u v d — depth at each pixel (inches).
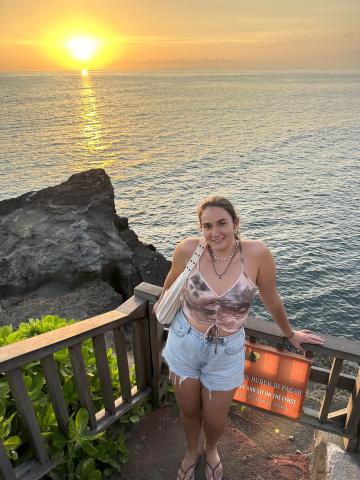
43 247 547.5
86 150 3398.1
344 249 1293.1
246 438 135.2
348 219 1599.4
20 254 534.9
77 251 548.7
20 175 2536.9
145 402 144.9
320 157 3002.0
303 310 948.6
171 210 1777.8
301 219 1609.3
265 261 90.8
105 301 437.1
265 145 3528.5
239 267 90.7
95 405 132.8
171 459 128.5
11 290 485.7
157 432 137.1
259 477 123.3
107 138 4037.9
